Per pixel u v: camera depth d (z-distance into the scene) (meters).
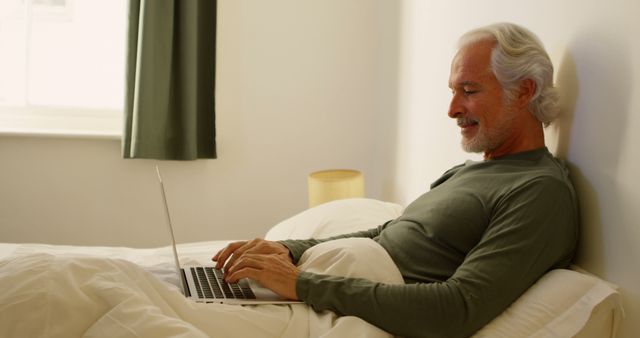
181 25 3.38
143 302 1.40
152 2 3.31
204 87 3.51
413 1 3.04
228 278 1.69
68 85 3.64
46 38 3.60
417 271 1.74
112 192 3.54
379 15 3.59
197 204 3.62
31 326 1.33
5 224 3.50
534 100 1.78
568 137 1.79
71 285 1.40
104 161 3.52
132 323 1.34
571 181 1.76
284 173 3.66
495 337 1.51
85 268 1.46
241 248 1.88
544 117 1.80
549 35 1.89
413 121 3.02
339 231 2.32
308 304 1.63
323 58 3.62
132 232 3.58
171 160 3.54
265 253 1.88
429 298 1.53
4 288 1.38
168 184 3.58
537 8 1.96
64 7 3.59
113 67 3.65
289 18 3.58
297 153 3.66
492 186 1.72
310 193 3.14
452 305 1.52
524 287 1.57
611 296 1.49
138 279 1.49
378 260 1.71
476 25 2.36
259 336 1.52
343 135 3.67
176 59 3.42
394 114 3.33
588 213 1.67
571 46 1.76
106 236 3.57
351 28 3.62
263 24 3.57
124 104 3.39
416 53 2.99
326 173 3.25
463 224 1.70
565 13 1.80
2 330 1.33
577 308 1.50
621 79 1.54
